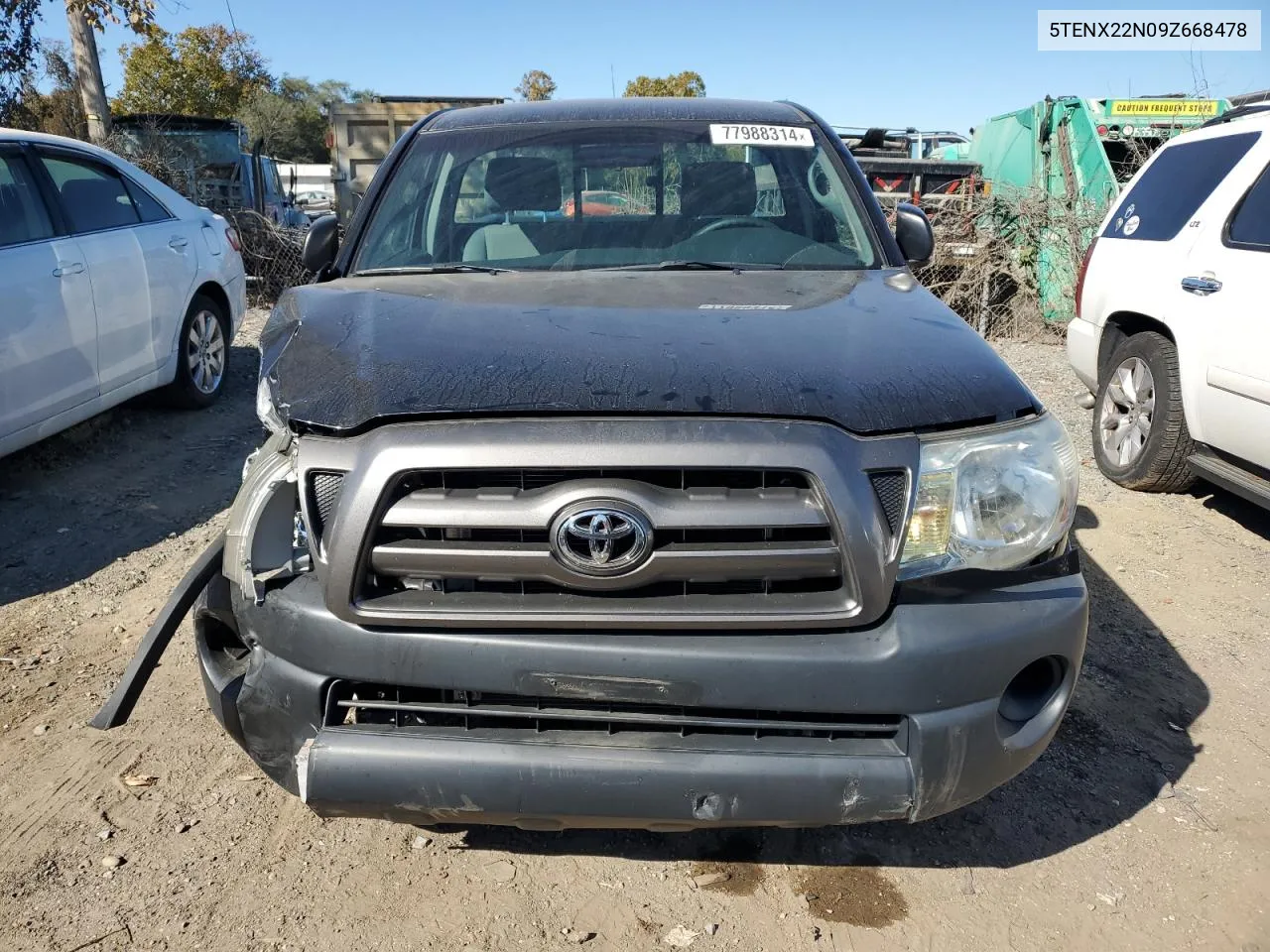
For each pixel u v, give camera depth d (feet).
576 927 7.39
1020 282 32.32
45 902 7.55
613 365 6.67
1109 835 8.48
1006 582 6.61
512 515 6.04
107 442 18.51
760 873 7.98
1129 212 18.13
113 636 11.64
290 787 6.77
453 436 6.10
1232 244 14.79
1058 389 24.77
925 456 6.32
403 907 7.56
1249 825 8.65
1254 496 13.96
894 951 7.22
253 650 6.83
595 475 6.07
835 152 11.42
